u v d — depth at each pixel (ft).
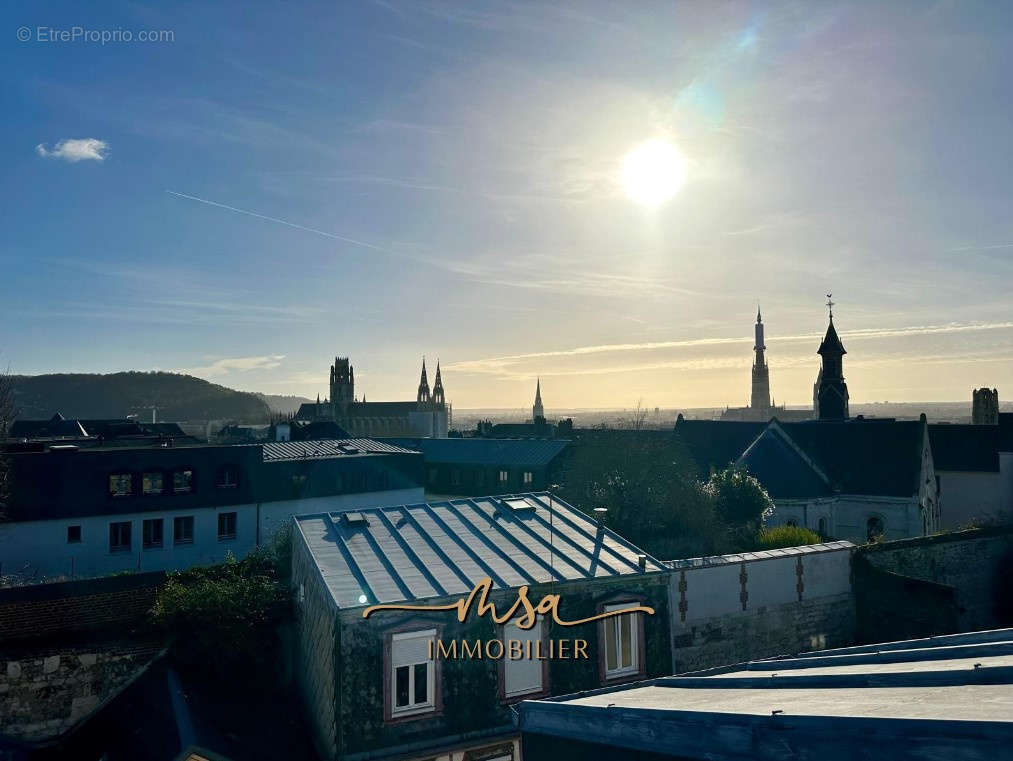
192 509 146.51
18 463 131.44
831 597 103.60
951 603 95.09
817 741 20.68
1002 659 29.37
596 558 78.13
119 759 62.39
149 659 75.46
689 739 25.22
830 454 199.41
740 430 228.02
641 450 147.54
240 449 153.69
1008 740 16.39
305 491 160.86
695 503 135.23
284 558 92.58
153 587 81.56
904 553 115.44
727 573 95.55
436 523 85.40
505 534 83.20
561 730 33.17
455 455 221.25
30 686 70.95
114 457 139.64
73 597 77.20
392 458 173.17
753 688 33.09
